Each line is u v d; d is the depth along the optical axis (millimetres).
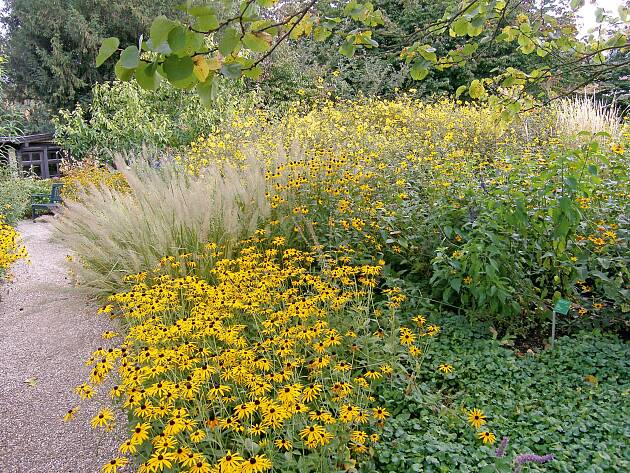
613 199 3344
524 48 2740
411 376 2533
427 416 2336
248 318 3086
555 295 3061
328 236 3832
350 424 2002
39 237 8062
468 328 3145
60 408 2900
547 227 3137
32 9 19078
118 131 10312
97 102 10898
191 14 1275
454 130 6551
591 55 2572
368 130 7055
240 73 1526
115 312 3842
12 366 3432
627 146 4316
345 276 3111
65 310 4195
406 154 4992
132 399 1924
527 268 3279
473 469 1968
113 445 2525
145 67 1276
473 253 3014
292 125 7492
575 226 2961
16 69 20219
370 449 2055
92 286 4023
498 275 3119
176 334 2629
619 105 6906
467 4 2279
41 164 16891
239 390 2309
